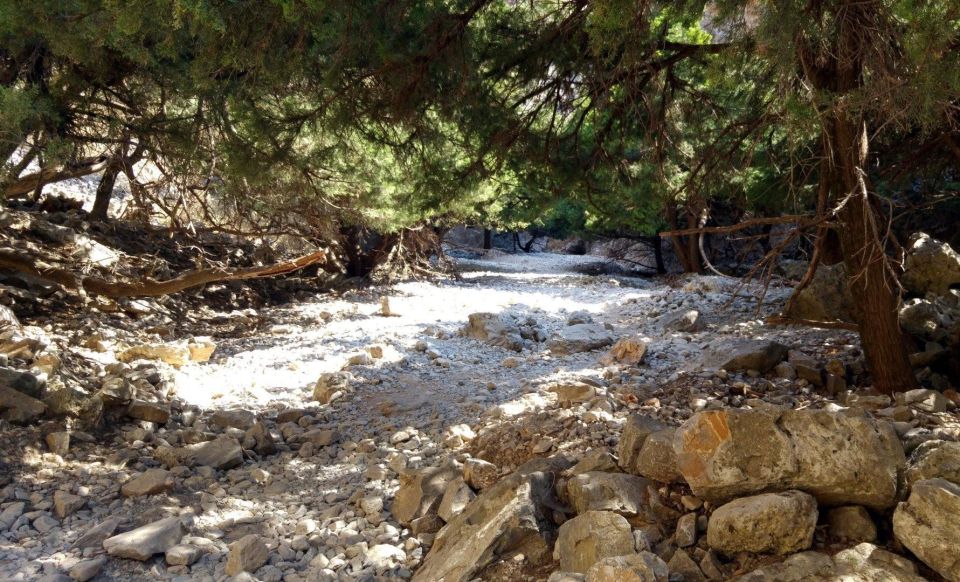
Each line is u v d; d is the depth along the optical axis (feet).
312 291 65.82
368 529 17.76
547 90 26.68
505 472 18.62
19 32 21.34
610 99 25.20
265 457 22.79
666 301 47.85
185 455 21.25
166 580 15.06
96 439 21.72
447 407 26.32
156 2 16.33
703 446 13.39
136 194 41.06
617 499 14.67
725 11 15.81
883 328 21.09
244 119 24.09
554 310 51.37
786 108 17.51
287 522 18.19
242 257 62.13
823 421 12.92
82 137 27.43
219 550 16.47
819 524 12.80
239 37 18.33
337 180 36.01
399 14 20.43
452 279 81.00
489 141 26.76
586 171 28.78
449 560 14.65
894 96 15.19
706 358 27.78
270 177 27.07
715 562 12.50
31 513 17.28
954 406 18.72
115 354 31.99
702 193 28.48
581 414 21.26
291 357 35.09
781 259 52.37
